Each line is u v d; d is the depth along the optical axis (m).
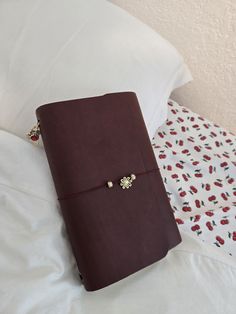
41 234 0.28
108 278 0.29
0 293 0.26
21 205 0.29
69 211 0.29
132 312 0.28
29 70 0.35
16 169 0.30
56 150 0.29
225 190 0.41
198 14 0.45
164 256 0.32
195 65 0.50
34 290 0.26
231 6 0.43
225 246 0.36
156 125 0.41
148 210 0.32
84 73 0.36
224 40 0.46
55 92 0.34
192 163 0.41
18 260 0.27
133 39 0.40
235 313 0.29
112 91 0.36
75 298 0.29
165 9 0.47
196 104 0.53
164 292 0.30
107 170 0.30
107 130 0.31
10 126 0.34
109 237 0.29
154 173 0.33
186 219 0.36
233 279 0.31
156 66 0.40
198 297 0.30
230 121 0.52
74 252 0.29
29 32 0.36
